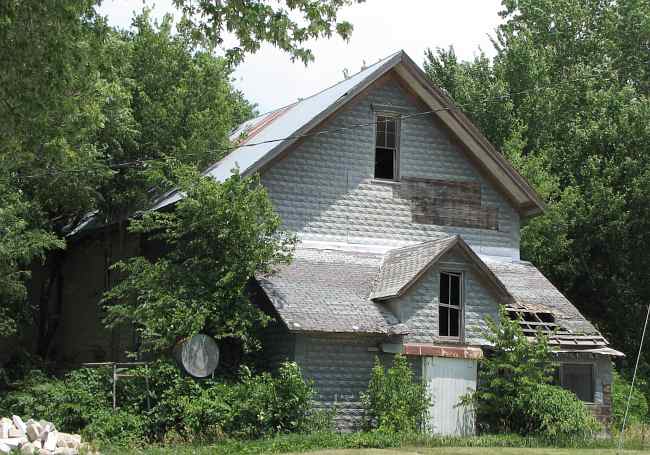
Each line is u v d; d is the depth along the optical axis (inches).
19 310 1269.7
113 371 916.6
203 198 984.9
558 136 1796.3
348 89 1128.8
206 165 1328.7
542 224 1504.7
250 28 759.1
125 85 1224.2
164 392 898.1
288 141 1085.8
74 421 890.1
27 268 1446.9
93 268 1366.9
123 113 1163.9
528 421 987.9
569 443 949.8
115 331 1256.2
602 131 1628.9
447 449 864.9
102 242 1342.3
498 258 1211.9
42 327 1392.7
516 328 1005.2
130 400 901.8
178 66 1357.0
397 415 946.1
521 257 1517.0
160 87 1346.0
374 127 1160.2
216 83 1360.7
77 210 1239.5
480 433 1010.7
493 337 1010.7
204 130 1310.3
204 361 941.2
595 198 1542.8
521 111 1771.7
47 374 1261.1
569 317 1130.0
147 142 1284.4
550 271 1584.6
